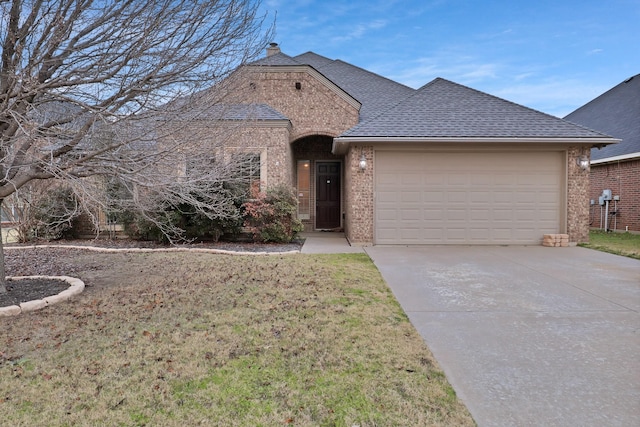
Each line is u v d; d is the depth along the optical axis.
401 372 3.29
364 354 3.63
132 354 3.59
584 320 4.62
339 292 5.76
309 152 15.20
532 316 4.77
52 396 2.88
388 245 10.86
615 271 7.41
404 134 10.36
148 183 5.13
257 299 5.37
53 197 9.67
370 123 10.97
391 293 5.77
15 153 4.66
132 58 4.56
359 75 17.58
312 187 15.23
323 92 13.49
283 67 13.43
